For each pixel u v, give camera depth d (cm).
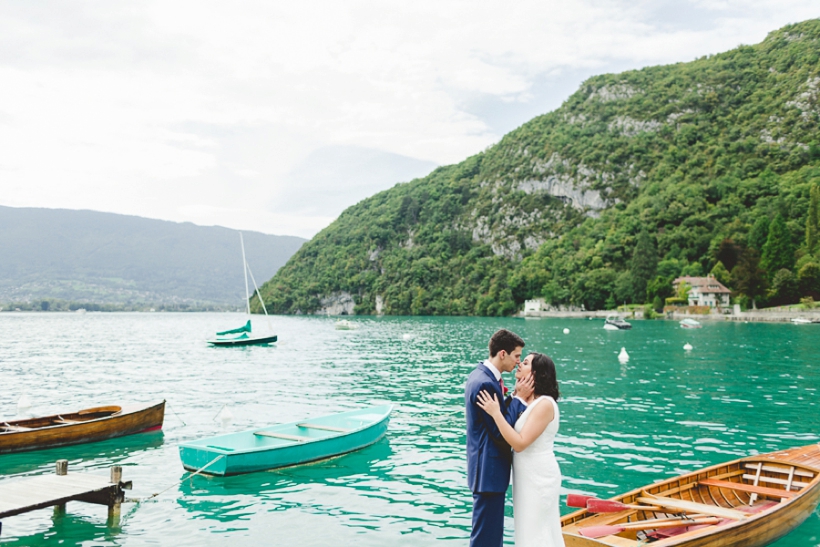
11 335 9125
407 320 17088
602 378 3256
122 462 1509
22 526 1050
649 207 19925
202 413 2262
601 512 842
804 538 980
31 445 1595
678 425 1961
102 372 3809
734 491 1156
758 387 2884
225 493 1241
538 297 19400
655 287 15200
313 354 5241
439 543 986
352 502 1191
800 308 12206
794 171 18750
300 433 1661
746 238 15875
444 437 1803
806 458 1232
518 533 615
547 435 615
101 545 970
